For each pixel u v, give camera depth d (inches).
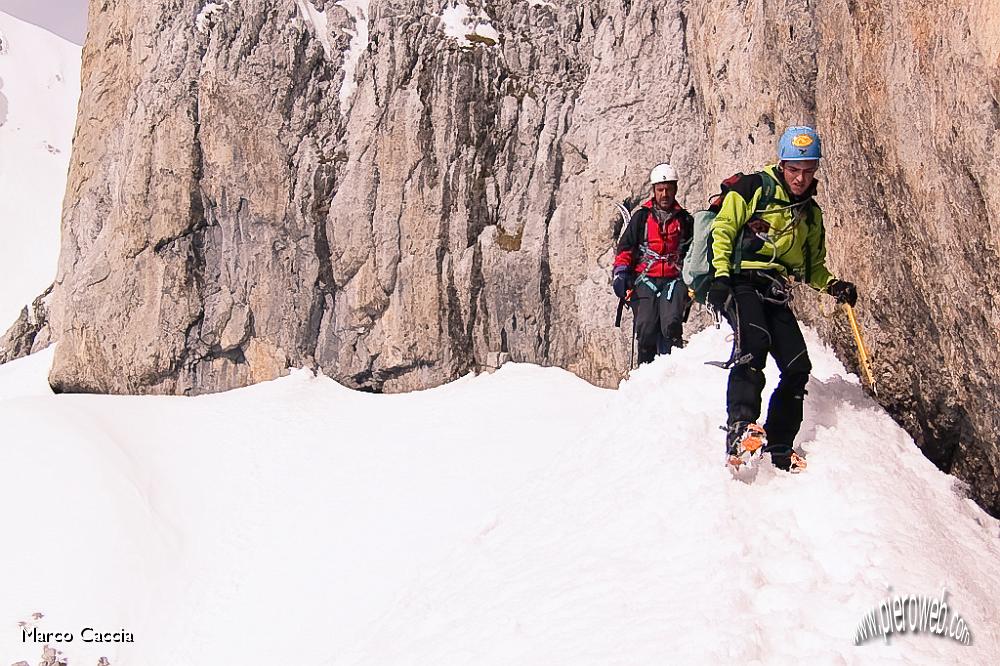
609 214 551.2
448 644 177.3
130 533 464.8
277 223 605.6
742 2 406.6
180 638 411.5
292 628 395.5
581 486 219.9
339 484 492.7
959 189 171.6
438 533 426.9
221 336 603.8
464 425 516.7
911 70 184.5
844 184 238.4
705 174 510.9
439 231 582.6
